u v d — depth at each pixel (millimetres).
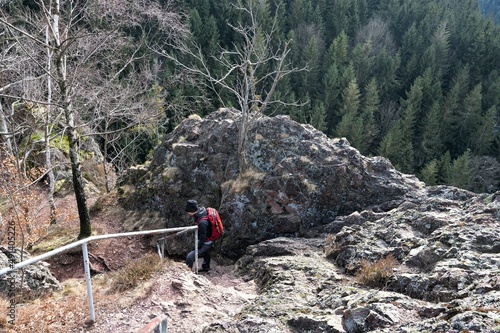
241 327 4863
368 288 6184
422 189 10641
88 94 12023
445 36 49000
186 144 12547
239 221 10703
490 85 47469
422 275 5742
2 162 11195
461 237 6555
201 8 37438
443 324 3662
